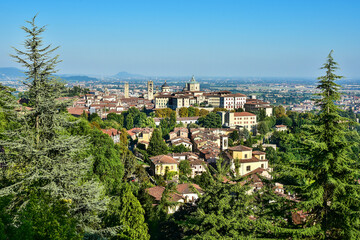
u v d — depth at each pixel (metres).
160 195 77.56
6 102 36.72
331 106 29.17
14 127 45.97
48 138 38.38
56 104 37.41
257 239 29.58
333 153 29.17
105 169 78.00
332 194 29.09
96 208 38.31
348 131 29.53
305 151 30.34
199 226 35.56
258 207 36.94
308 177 29.92
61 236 27.59
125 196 45.84
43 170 34.88
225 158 131.75
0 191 32.97
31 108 39.19
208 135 185.62
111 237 42.59
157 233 50.03
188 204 50.56
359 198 27.73
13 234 25.50
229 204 37.00
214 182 39.19
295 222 33.28
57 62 37.97
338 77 29.47
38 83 36.91
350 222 27.61
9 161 35.59
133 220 44.56
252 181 39.69
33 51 36.94
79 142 38.66
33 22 36.84
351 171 28.66
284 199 31.16
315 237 29.00
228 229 34.31
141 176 93.94
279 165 30.95
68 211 36.12
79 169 38.28
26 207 30.67
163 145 152.88
